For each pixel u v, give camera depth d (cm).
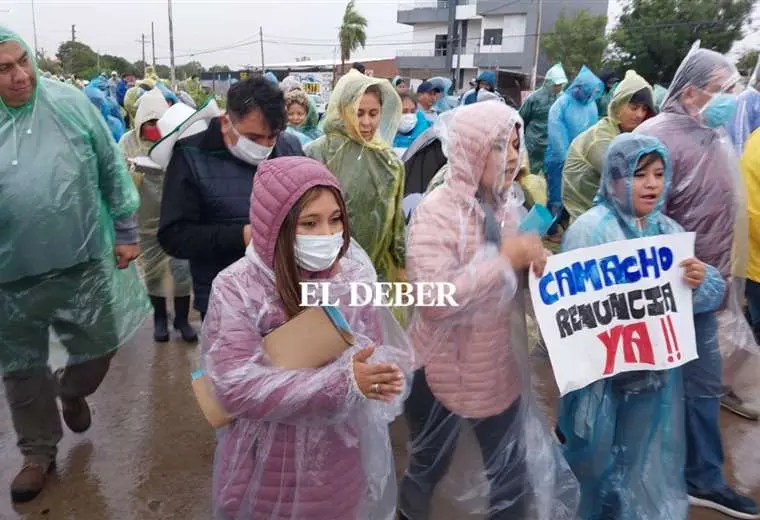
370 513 176
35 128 248
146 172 401
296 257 154
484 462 215
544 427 225
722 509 262
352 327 164
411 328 211
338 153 316
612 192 228
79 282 272
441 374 206
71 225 257
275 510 161
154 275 429
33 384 274
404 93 604
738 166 268
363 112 308
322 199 151
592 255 216
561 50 3597
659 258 221
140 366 408
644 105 388
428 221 201
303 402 145
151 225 414
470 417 209
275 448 158
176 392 373
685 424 261
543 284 212
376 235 311
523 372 217
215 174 260
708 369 255
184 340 451
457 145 198
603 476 234
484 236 202
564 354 216
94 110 270
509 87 2820
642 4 3281
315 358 151
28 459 279
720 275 248
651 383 225
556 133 606
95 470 294
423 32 4888
